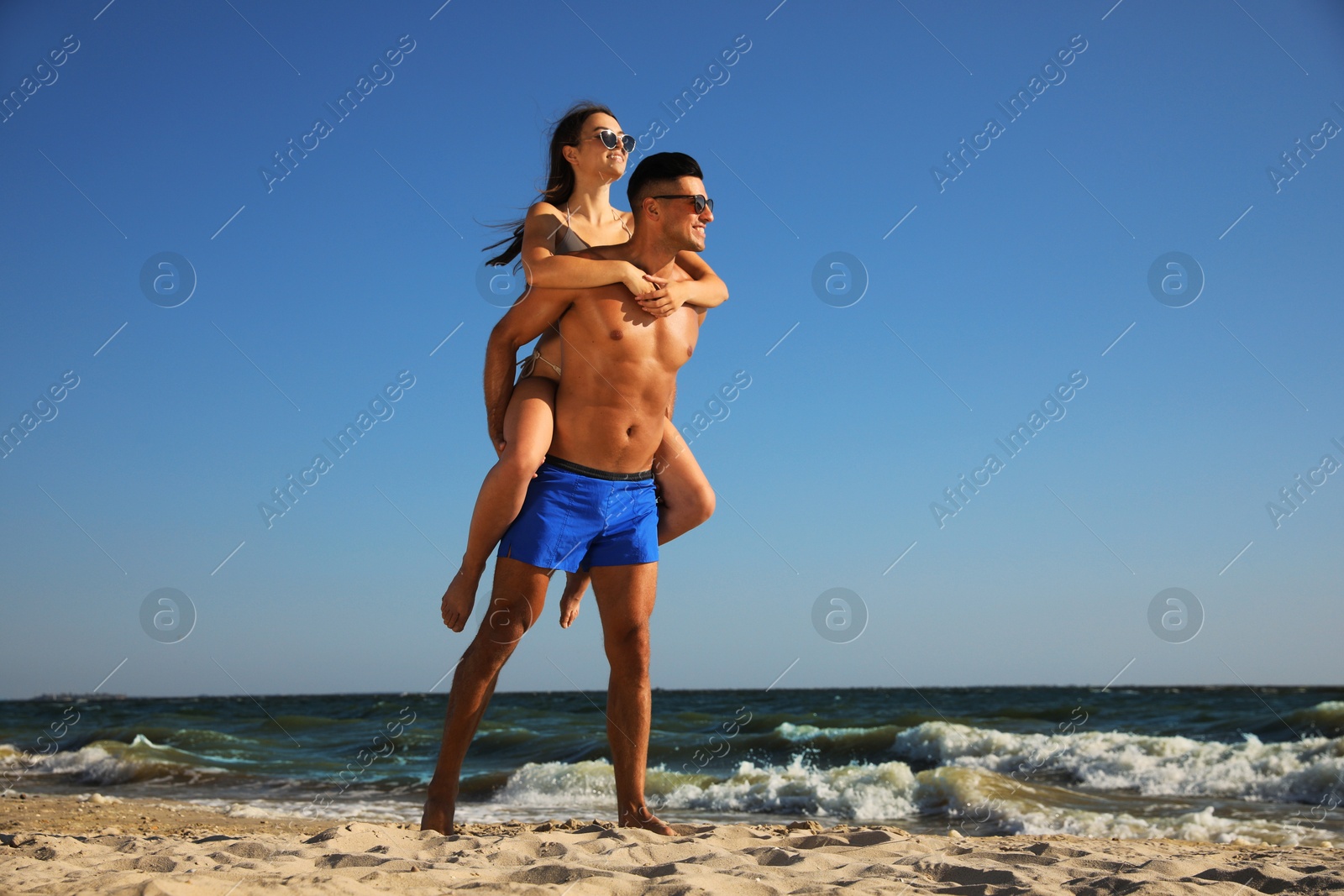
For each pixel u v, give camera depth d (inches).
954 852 128.9
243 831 243.6
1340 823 311.9
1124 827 312.7
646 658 139.8
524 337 133.1
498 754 606.5
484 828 166.6
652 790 416.2
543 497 131.3
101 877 95.1
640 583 138.6
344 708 1406.3
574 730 699.4
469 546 130.4
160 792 450.9
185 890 86.0
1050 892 96.3
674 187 130.4
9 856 118.3
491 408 137.2
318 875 97.6
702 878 98.7
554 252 133.9
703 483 146.6
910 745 551.2
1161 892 96.2
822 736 595.2
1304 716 655.1
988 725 733.3
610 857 115.1
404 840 128.3
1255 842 284.2
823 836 140.9
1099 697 1456.7
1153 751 470.9
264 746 670.5
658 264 134.0
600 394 131.0
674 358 134.8
